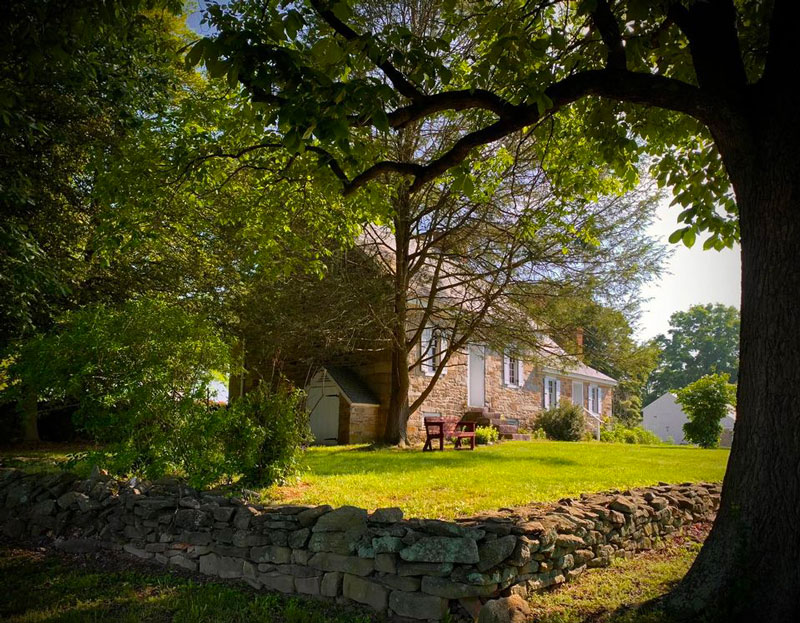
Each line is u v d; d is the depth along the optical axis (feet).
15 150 29.30
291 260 33.30
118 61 26.99
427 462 33.09
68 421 51.49
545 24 21.58
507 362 69.97
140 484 20.25
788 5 12.01
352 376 55.77
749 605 10.96
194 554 17.02
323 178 20.83
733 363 176.65
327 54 12.64
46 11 15.25
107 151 31.73
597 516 16.34
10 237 24.00
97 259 40.78
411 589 12.91
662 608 12.12
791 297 11.34
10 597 14.64
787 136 11.63
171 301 44.21
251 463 20.72
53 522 20.08
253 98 13.17
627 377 51.78
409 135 38.24
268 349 51.29
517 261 42.39
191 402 20.48
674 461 36.47
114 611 13.70
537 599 13.44
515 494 21.76
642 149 22.99
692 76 18.72
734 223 19.98
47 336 23.72
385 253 48.96
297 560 14.90
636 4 13.24
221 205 33.88
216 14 13.43
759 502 11.37
